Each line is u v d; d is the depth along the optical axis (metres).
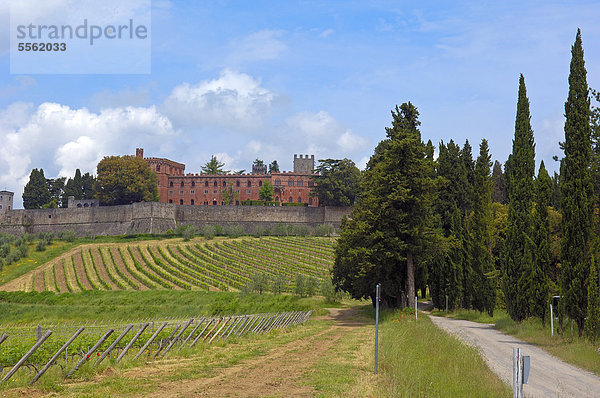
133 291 85.94
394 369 17.06
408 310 43.69
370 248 47.69
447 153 67.69
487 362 22.97
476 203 52.72
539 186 37.69
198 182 166.62
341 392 14.59
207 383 16.14
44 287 91.44
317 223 135.50
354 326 41.88
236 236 126.25
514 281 39.97
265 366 19.67
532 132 42.66
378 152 59.62
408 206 47.78
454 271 56.91
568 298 30.27
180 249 114.62
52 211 140.88
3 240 121.38
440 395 14.14
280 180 162.00
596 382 19.48
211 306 69.12
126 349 20.03
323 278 93.50
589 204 30.67
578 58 32.09
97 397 13.94
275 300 75.75
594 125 47.06
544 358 25.42
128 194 148.75
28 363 18.62
